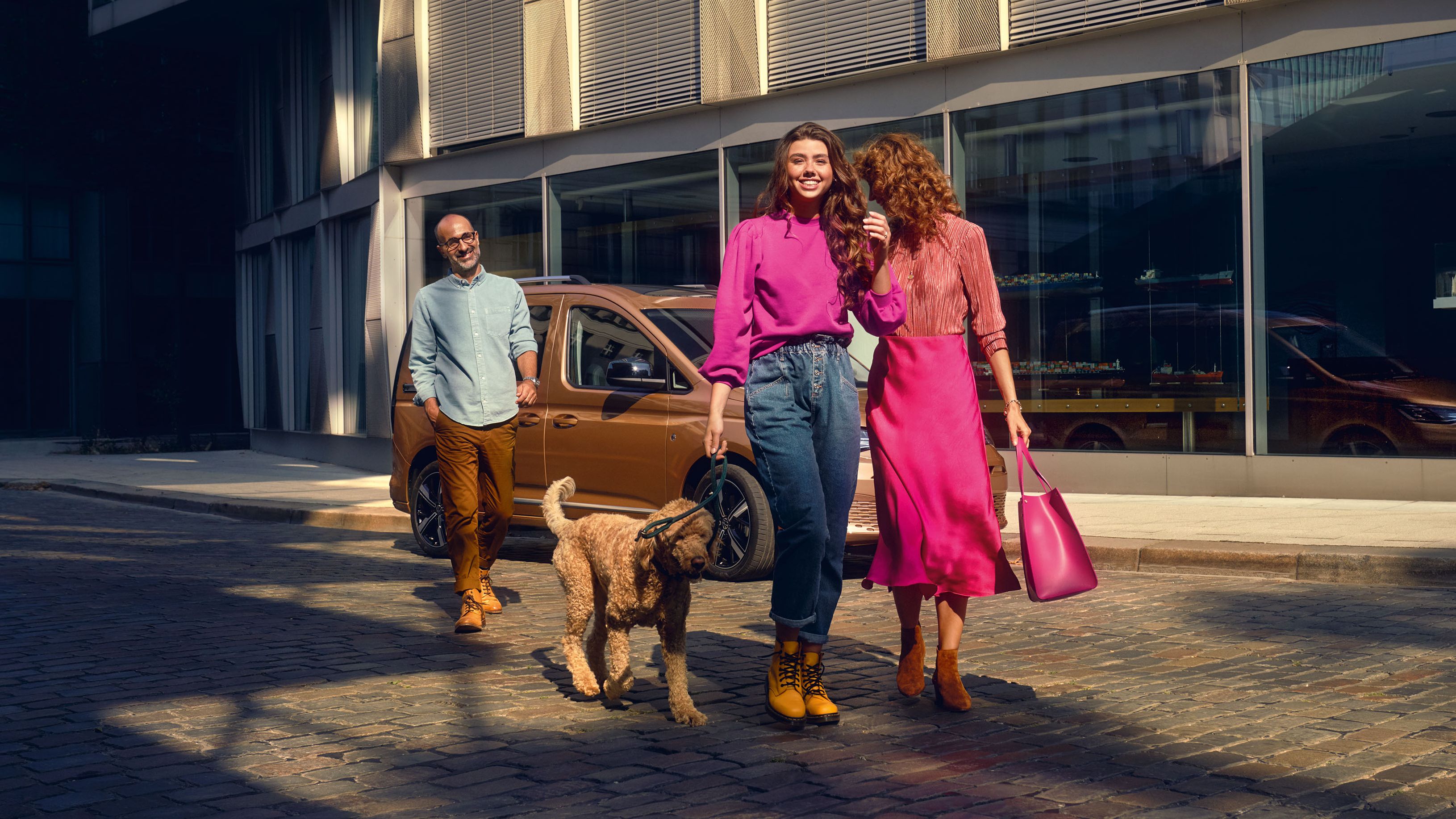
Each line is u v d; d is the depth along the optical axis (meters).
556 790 3.78
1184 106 12.05
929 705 4.85
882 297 4.51
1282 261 11.64
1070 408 12.83
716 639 6.23
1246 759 4.03
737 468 8.09
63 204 32.84
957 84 13.26
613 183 16.28
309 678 5.35
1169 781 3.81
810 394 4.42
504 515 6.79
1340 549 7.95
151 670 5.49
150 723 4.58
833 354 4.46
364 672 5.48
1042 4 12.49
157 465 20.88
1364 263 11.28
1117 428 12.56
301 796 3.72
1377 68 11.11
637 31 15.70
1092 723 4.54
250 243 24.84
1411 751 4.09
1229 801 3.60
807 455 4.42
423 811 3.58
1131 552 8.56
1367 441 11.30
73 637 6.28
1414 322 11.09
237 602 7.46
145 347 33.62
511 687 5.20
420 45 18.23
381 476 18.00
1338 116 11.32
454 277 6.78
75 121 26.95
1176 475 12.11
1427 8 10.81
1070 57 12.59
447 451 6.59
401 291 18.97
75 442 30.50
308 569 9.11
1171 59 12.05
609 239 16.33
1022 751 4.17
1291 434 11.63
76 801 3.67
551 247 17.03
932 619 6.83
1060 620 6.70
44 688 5.15
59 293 32.81
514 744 4.30
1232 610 6.93
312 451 21.67
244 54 25.03
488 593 7.08
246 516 13.70
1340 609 6.88
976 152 13.27
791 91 14.29
